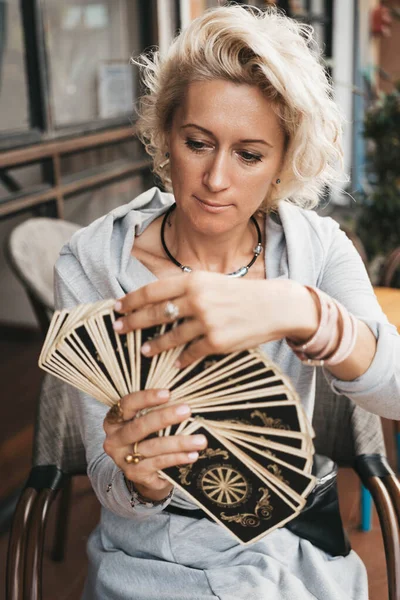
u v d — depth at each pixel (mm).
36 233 2297
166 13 4074
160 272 1162
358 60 6918
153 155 1210
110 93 3738
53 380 1374
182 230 1142
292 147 1013
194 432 742
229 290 684
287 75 909
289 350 1104
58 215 3254
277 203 1171
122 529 1139
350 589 1109
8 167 2947
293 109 948
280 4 5398
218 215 978
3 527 2309
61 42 3305
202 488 776
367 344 829
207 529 1088
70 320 732
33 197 3084
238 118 922
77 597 1973
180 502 1097
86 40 3504
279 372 696
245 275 1169
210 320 666
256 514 780
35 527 1178
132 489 919
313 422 1390
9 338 3922
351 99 6852
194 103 937
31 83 3123
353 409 1357
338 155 1087
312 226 1181
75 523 2309
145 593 1050
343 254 1174
